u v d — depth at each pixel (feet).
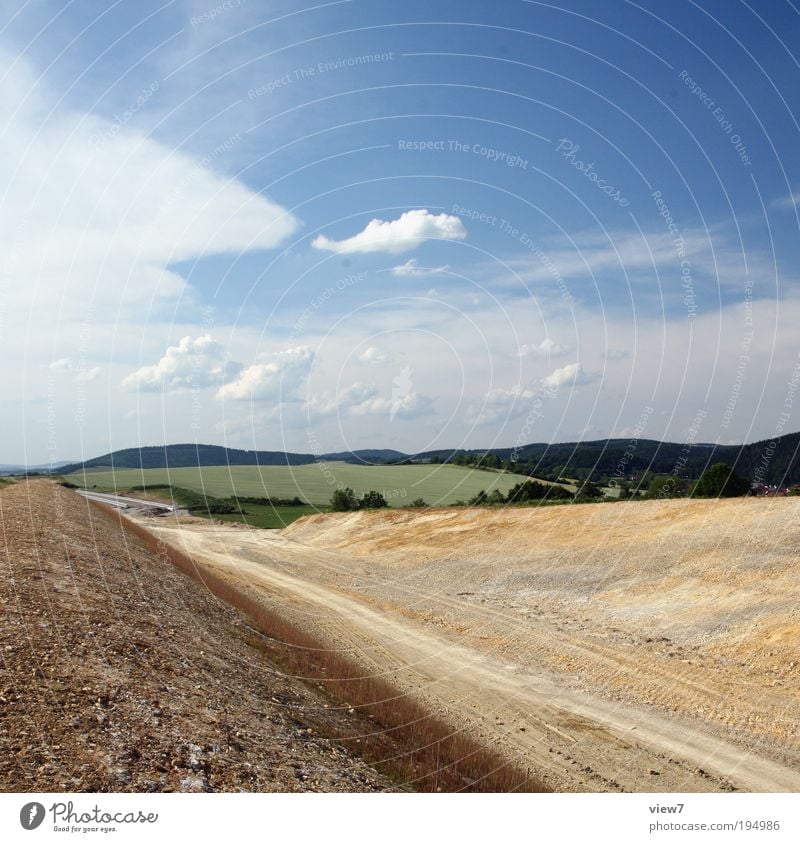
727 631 63.36
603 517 112.68
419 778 33.71
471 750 41.16
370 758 34.91
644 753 42.78
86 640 36.19
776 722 45.85
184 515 196.54
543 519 122.72
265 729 33.19
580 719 49.14
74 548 63.31
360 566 120.67
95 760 24.09
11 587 41.88
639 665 59.52
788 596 66.13
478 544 117.80
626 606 76.43
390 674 59.06
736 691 51.67
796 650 55.31
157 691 32.42
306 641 64.23
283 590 98.89
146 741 26.78
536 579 92.99
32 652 32.01
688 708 50.01
